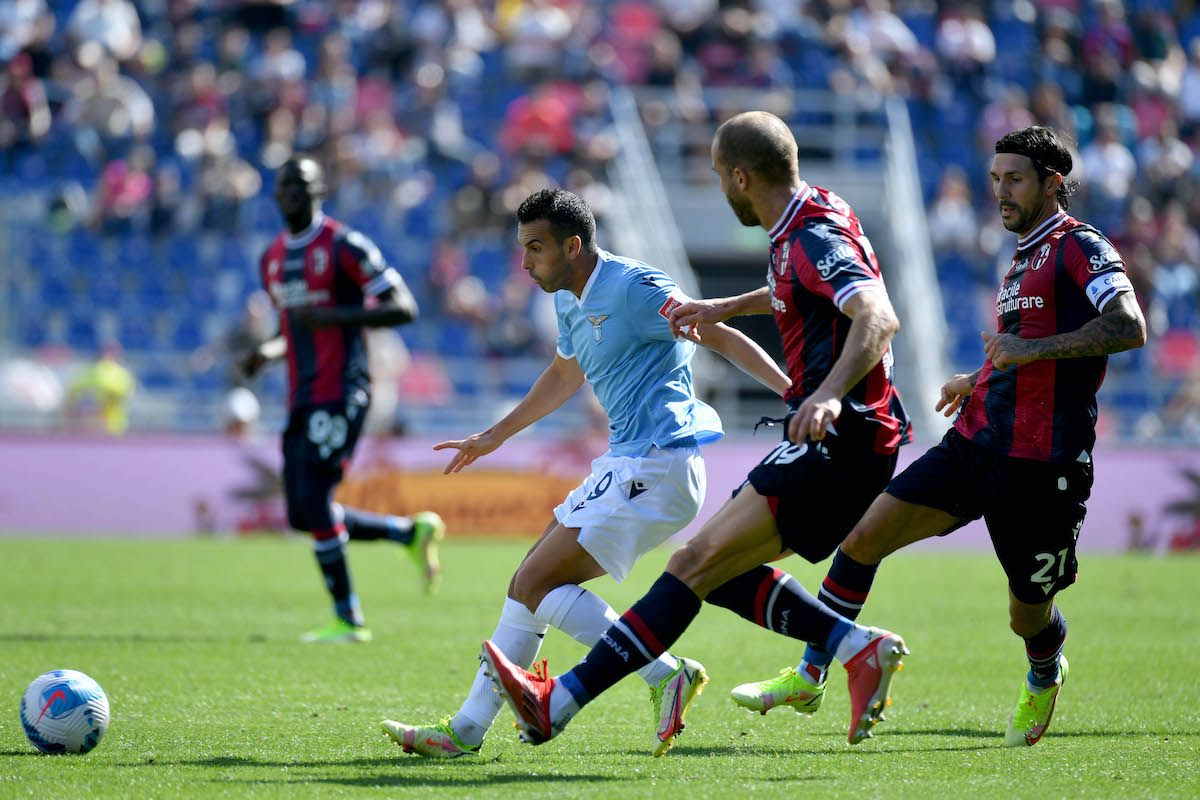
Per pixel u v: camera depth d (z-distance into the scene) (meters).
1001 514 19.67
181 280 77.31
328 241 32.25
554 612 19.08
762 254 87.12
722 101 88.56
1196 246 88.12
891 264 83.81
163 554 53.62
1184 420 71.50
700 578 17.95
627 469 19.30
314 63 90.50
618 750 19.64
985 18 95.69
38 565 48.47
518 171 83.12
